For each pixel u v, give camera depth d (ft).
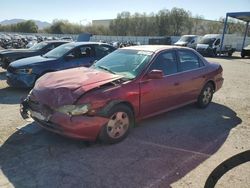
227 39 91.40
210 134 16.39
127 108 14.73
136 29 239.09
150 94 15.94
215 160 13.10
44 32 263.29
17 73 25.73
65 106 12.87
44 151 13.46
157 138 15.51
